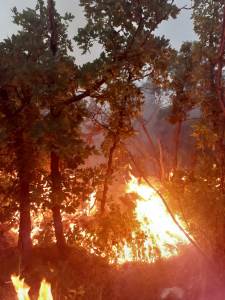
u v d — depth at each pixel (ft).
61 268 40.81
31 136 40.47
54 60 40.42
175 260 38.42
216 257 31.14
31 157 44.60
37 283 36.60
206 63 37.86
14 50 42.04
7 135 41.88
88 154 43.14
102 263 43.24
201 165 33.73
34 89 40.63
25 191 46.42
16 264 42.63
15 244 55.11
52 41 44.11
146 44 43.80
